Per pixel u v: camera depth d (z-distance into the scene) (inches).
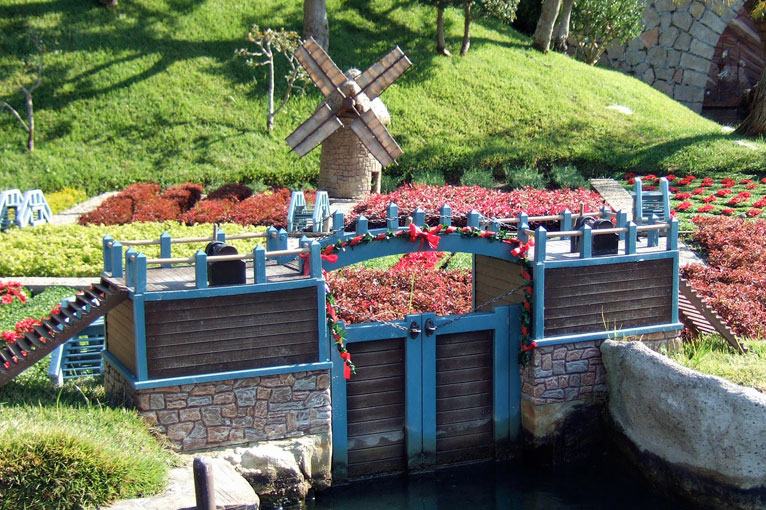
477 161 1018.7
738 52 1590.8
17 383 424.8
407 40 1241.4
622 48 1507.1
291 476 403.5
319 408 415.5
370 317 506.0
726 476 389.1
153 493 353.4
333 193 931.3
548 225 756.0
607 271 459.5
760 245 709.3
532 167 1023.0
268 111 1080.2
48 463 339.9
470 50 1251.8
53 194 930.1
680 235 759.1
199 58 1141.1
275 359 401.1
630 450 447.2
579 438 468.4
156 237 699.4
